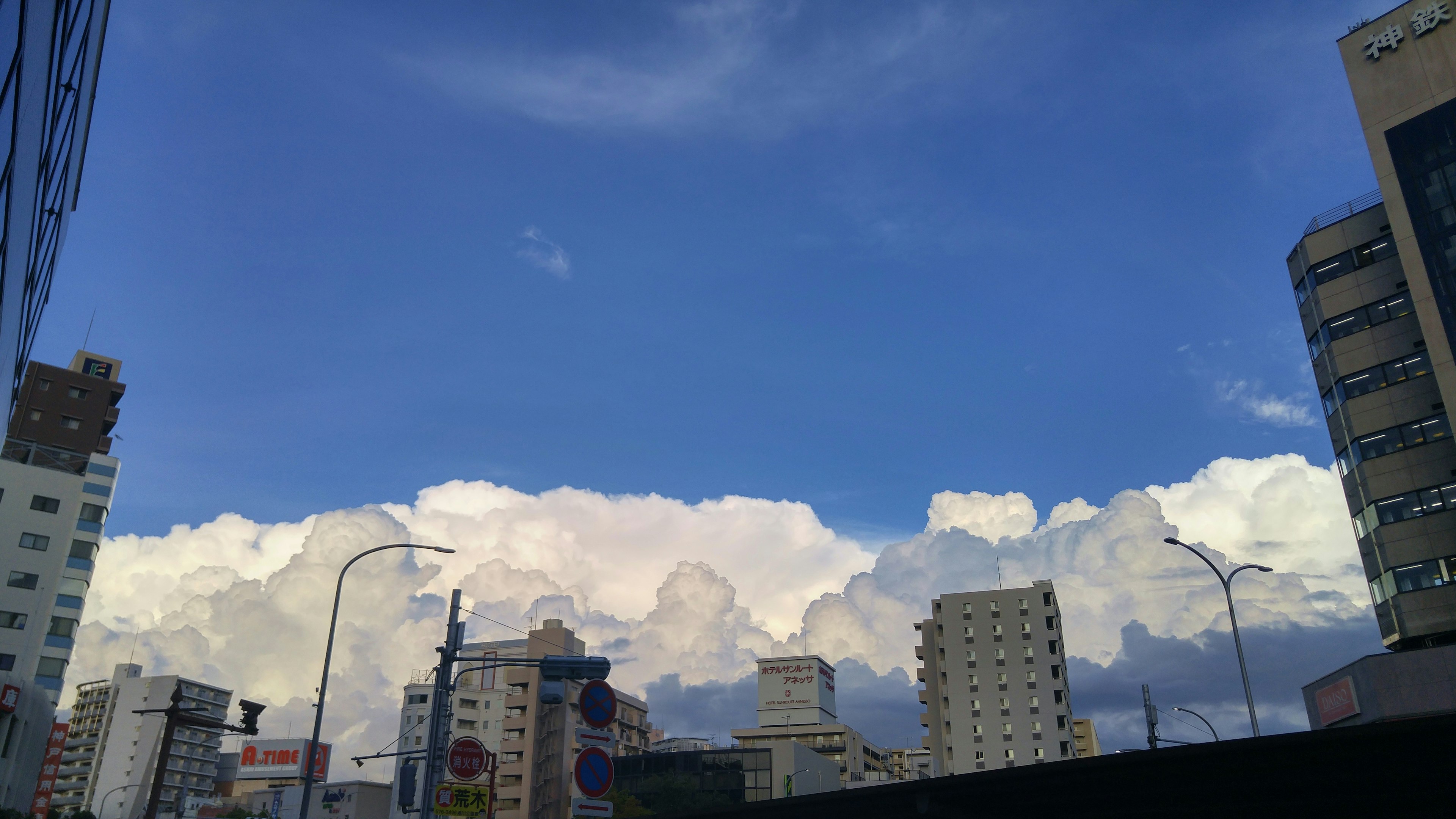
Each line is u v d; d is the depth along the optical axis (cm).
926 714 12375
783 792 8956
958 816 1767
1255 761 1426
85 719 17750
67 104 1659
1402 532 5566
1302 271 6500
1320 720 5309
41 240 1798
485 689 13888
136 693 17412
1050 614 12200
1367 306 6009
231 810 13550
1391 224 5831
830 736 12269
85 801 16575
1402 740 1298
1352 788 1515
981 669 12175
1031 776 1591
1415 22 5950
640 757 9481
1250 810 1689
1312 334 6406
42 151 1479
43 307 2309
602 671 2477
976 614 12506
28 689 5938
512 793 10594
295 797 12838
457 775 2805
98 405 10400
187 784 15875
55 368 10338
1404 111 5903
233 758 17888
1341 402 6066
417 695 14000
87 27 1650
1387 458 5731
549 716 10956
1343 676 5016
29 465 8588
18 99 1120
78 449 10112
